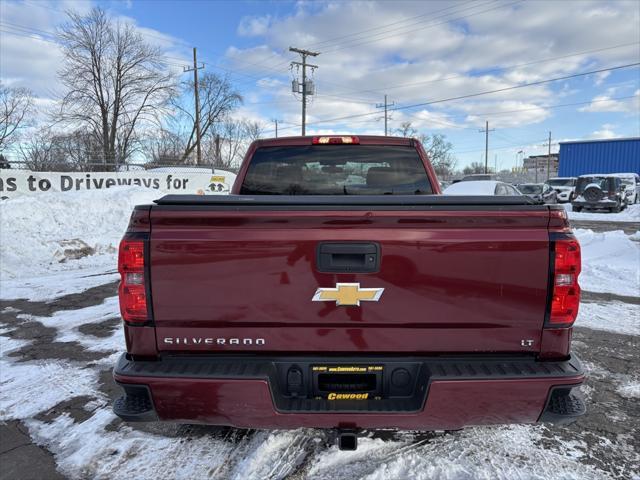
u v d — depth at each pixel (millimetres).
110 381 4082
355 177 4000
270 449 2902
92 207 11516
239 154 51375
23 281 8203
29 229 9969
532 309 2236
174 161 37281
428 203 2264
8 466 2842
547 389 2176
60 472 2779
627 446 2992
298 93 41156
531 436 3098
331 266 2242
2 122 31469
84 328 5629
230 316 2271
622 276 8336
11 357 4680
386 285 2244
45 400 3719
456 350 2285
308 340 2295
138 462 2848
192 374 2211
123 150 35094
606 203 23219
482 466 2744
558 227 2227
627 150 33188
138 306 2281
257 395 2203
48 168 23062
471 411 2201
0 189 13523
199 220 2246
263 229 2242
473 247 2217
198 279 2252
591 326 5570
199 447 2992
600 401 3641
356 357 2320
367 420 2215
